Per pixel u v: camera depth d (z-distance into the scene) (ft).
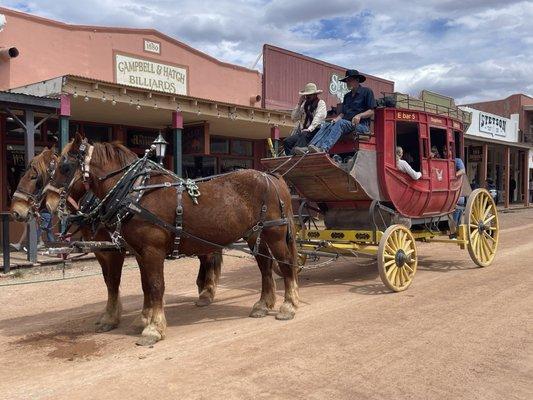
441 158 32.40
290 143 29.94
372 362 16.63
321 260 38.78
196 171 60.18
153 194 19.44
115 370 16.38
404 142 34.37
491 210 34.73
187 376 15.75
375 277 31.37
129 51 50.78
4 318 23.53
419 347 17.97
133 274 34.55
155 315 19.44
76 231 21.63
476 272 31.89
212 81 59.06
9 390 14.97
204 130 50.70
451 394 14.24
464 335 19.17
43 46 44.80
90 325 21.94
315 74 68.59
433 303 24.06
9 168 44.68
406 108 29.53
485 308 22.85
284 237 22.71
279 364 16.60
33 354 18.22
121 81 50.11
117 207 19.08
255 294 28.12
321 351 17.75
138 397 14.30
